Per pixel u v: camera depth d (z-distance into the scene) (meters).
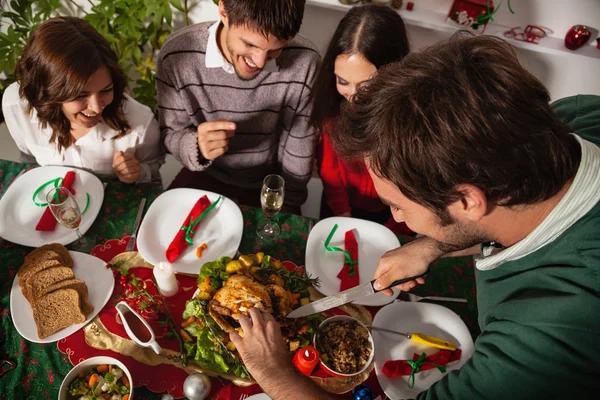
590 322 0.63
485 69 0.57
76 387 0.95
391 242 1.35
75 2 2.38
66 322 1.08
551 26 2.09
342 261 1.30
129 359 1.05
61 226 1.28
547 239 0.70
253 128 1.78
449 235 0.74
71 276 1.14
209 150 1.49
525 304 0.71
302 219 1.40
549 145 0.58
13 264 1.20
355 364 1.05
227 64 1.55
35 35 1.28
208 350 1.01
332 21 2.23
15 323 1.06
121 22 2.21
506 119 0.55
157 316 1.13
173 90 1.66
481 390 0.71
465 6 1.99
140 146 1.68
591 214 0.66
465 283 1.27
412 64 0.61
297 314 1.06
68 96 1.30
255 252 1.30
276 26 1.26
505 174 0.58
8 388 1.00
